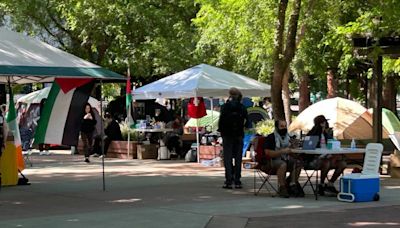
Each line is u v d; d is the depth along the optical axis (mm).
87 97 13383
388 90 27922
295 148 11859
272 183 13758
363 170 11625
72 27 27250
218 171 16719
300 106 28000
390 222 8992
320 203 10922
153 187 13336
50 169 17531
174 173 16266
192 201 11242
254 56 23000
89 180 14758
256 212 9961
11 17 27984
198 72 19484
